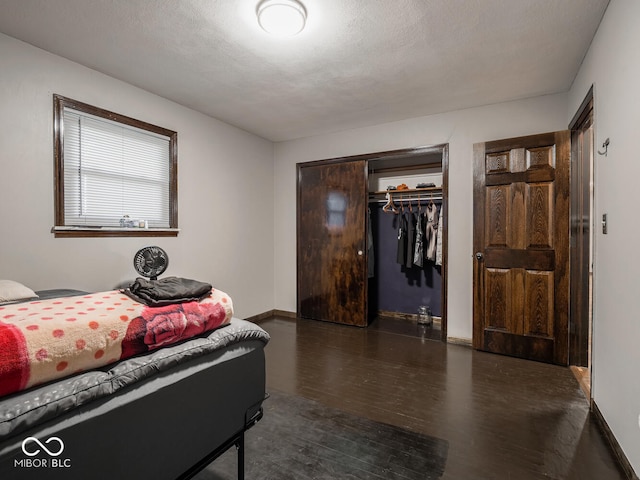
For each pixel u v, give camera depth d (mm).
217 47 2291
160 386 1051
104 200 2734
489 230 3156
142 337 1088
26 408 781
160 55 2396
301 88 2961
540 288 2932
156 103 3094
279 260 4715
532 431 1892
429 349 3295
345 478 1521
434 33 2127
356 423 1975
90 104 2586
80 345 939
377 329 4016
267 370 2773
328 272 4320
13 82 2170
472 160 3309
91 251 2602
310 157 4434
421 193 4219
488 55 2396
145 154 3037
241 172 4113
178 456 1100
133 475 962
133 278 2893
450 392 2371
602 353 1925
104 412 896
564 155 2818
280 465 1604
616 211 1738
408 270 4504
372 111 3508
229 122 3869
